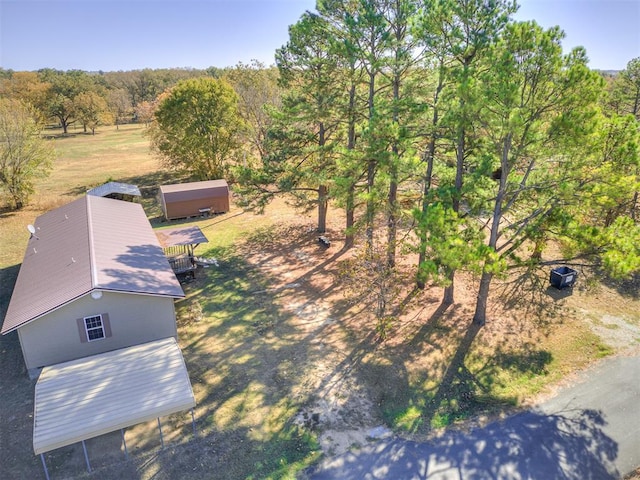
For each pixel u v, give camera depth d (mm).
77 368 12992
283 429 13039
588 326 17984
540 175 16453
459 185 17000
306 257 25891
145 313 15875
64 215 23891
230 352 16719
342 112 21359
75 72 131500
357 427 13133
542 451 12172
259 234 30156
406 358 16219
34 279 17031
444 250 13531
